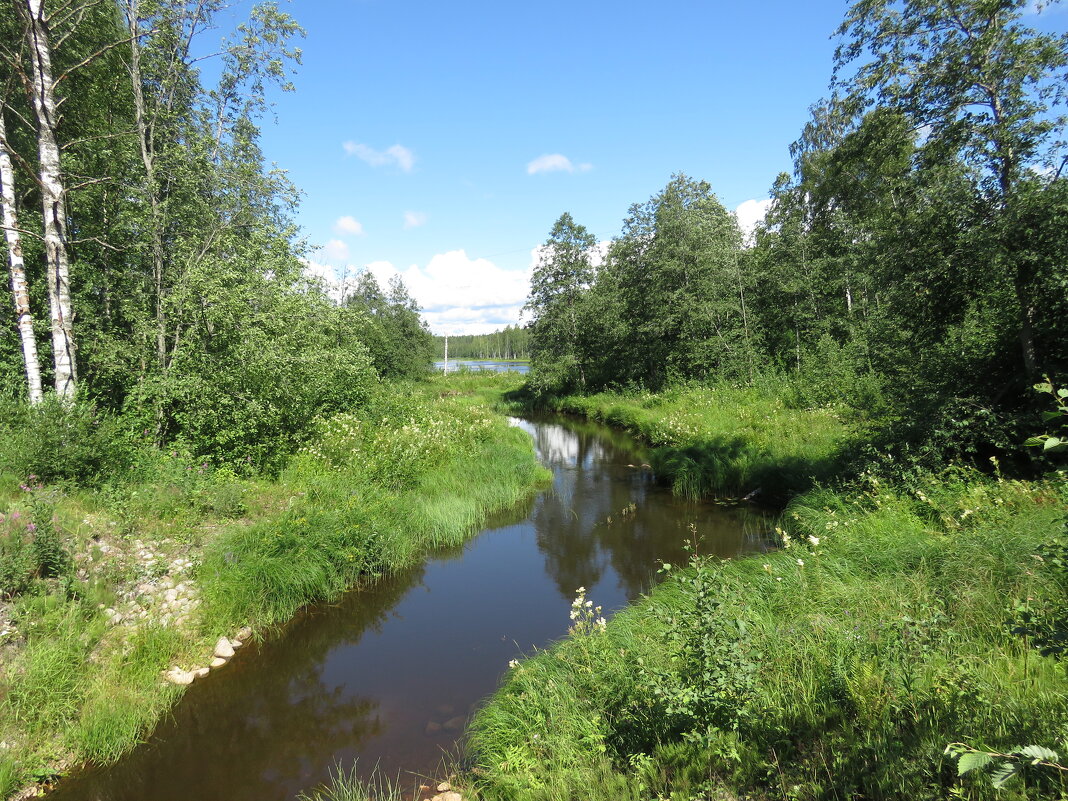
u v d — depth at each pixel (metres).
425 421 14.47
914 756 2.66
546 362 31.75
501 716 4.45
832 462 10.03
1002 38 7.52
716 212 29.42
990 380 8.53
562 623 6.62
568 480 13.80
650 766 3.20
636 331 27.78
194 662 5.62
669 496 11.92
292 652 6.07
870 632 4.01
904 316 9.27
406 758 4.42
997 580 4.56
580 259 32.31
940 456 7.61
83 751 4.37
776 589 5.55
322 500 8.87
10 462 7.38
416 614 6.96
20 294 8.80
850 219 17.89
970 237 7.65
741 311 23.12
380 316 36.56
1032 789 2.27
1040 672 3.28
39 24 8.96
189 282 10.41
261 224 12.24
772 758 3.01
